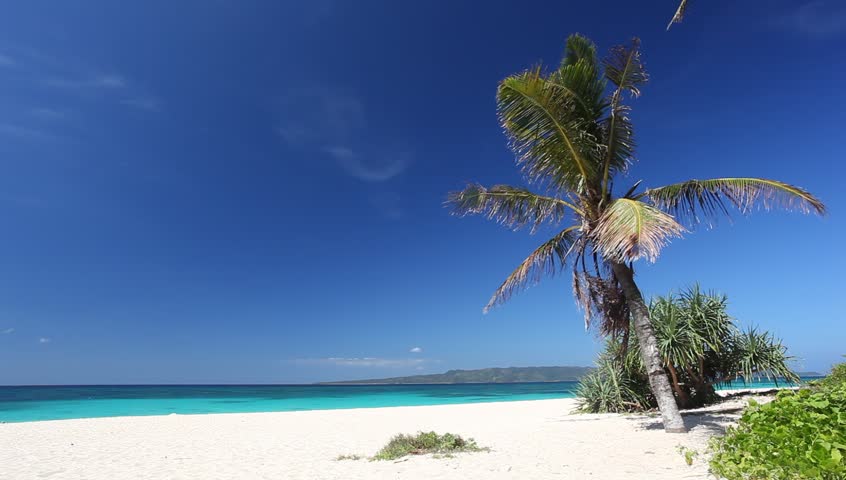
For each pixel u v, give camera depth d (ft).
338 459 27.55
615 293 34.88
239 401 122.72
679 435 28.99
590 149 33.32
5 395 173.37
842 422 9.70
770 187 28.48
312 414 63.41
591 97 34.01
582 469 21.47
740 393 52.90
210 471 24.82
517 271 36.58
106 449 33.04
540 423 43.47
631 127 33.65
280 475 23.26
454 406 77.61
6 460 28.86
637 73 31.96
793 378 44.06
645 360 31.99
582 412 51.57
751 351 44.27
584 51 36.47
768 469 9.32
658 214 25.02
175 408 92.43
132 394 186.29
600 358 51.75
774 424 10.19
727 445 11.36
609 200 33.68
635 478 18.98
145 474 24.35
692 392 47.65
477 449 28.27
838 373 26.12
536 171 34.22
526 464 23.32
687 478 18.24
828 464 8.39
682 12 21.16
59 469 26.00
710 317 44.37
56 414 77.10
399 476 21.88
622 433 32.07
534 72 30.73
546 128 32.35
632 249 23.36
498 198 37.78
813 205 27.50
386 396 153.69
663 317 44.62
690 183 31.37
